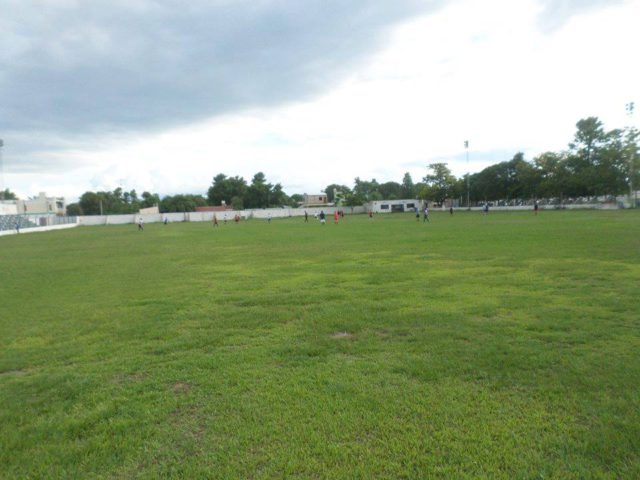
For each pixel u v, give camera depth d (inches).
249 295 370.3
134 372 200.8
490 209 3260.3
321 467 123.5
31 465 130.0
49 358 225.6
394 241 836.0
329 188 6131.9
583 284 358.9
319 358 208.7
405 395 164.7
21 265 674.2
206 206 4943.4
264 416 152.6
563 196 2942.9
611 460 122.0
